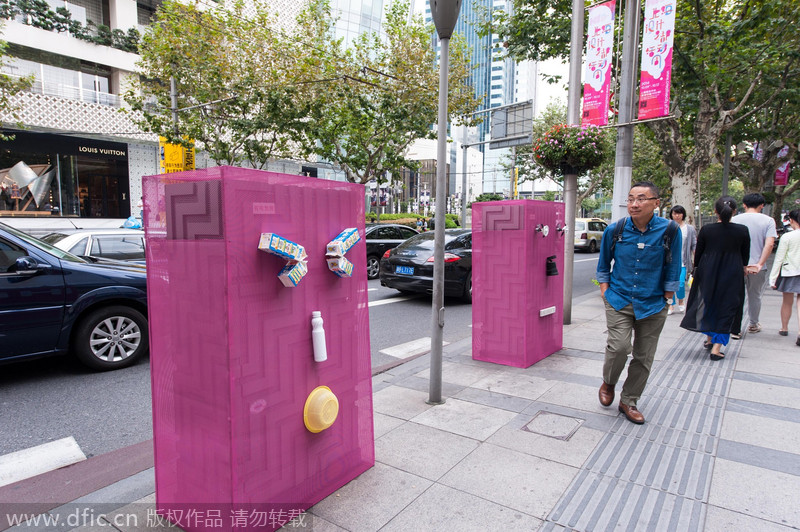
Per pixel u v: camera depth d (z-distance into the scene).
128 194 21.11
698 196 13.61
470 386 4.37
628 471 2.84
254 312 2.10
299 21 16.20
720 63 10.67
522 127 18.73
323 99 14.66
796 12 9.84
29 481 2.94
